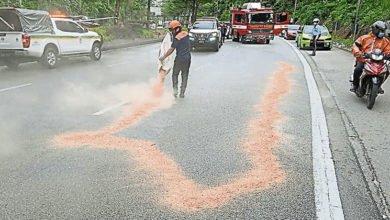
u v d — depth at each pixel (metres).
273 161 4.37
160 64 8.42
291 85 9.45
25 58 11.48
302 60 15.29
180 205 3.35
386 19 19.41
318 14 41.88
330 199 3.45
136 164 4.25
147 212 3.22
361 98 7.85
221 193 3.57
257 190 3.64
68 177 3.89
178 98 7.82
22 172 4.01
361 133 5.43
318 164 4.28
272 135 5.34
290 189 3.66
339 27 29.42
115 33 25.67
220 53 18.50
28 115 6.33
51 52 12.32
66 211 3.23
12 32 11.30
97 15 30.98
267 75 11.13
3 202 3.38
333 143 5.02
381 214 3.20
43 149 4.71
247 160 4.39
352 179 3.88
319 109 6.92
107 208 3.29
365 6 25.84
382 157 4.47
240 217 3.15
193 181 3.83
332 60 15.30
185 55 7.59
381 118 6.25
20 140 5.05
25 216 3.15
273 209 3.28
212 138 5.19
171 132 5.45
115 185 3.72
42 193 3.55
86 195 3.51
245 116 6.39
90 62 14.45
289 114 6.55
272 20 25.92
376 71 6.73
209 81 9.93
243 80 10.16
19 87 8.87
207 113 6.57
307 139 5.18
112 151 4.65
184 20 46.53
